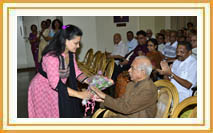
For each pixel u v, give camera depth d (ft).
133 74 5.10
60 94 5.39
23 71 21.15
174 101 4.75
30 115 5.97
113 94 11.77
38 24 21.95
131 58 11.93
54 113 5.56
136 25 19.19
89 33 18.44
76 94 5.47
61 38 5.12
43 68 5.49
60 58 5.33
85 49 18.61
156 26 19.83
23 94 12.98
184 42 6.52
